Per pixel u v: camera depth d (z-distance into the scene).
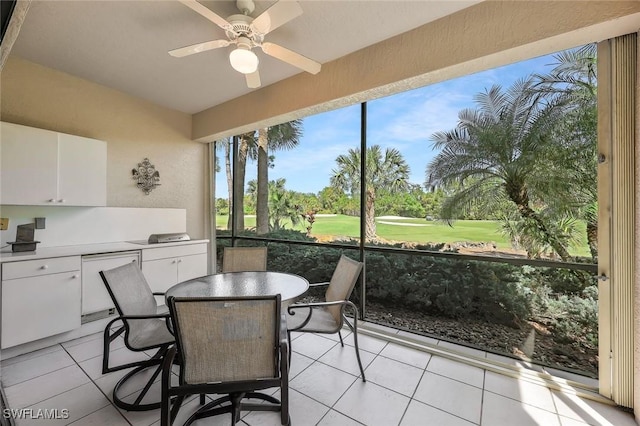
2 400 1.63
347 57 2.37
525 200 2.50
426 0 1.74
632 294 1.54
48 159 2.39
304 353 2.26
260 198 4.45
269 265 4.17
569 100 2.30
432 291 2.82
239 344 1.20
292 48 2.27
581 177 2.26
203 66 2.60
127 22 1.98
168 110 3.66
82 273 2.41
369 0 1.74
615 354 1.62
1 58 1.57
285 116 2.93
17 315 2.04
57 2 1.77
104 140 3.04
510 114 2.57
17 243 2.30
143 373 1.94
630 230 1.54
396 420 1.54
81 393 1.72
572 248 2.28
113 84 2.99
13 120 2.45
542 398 1.72
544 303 2.31
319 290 3.68
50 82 2.65
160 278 2.99
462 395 1.75
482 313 2.56
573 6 1.50
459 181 2.83
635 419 1.52
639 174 1.45
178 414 1.57
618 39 1.54
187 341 1.16
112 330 2.60
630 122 1.52
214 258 4.07
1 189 2.15
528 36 1.61
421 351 2.30
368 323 2.85
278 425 1.50
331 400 1.70
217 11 1.83
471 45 1.80
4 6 1.28
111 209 3.09
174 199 3.73
